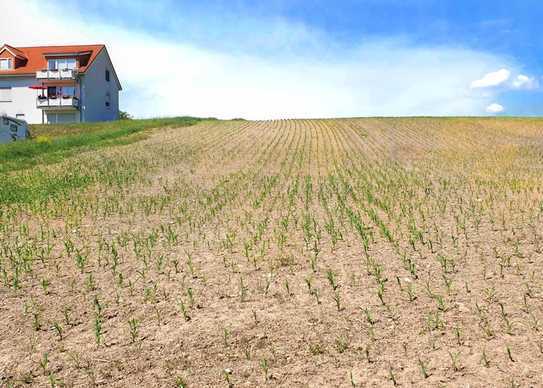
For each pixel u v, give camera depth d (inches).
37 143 990.4
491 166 738.2
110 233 356.5
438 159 848.9
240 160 845.8
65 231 363.9
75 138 1104.8
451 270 251.1
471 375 156.9
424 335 184.2
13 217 412.2
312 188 551.5
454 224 350.0
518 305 205.2
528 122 1615.4
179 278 255.3
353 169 727.7
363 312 205.6
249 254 294.0
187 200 492.7
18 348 186.9
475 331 184.9
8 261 290.5
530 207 400.8
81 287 246.1
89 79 2068.2
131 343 188.2
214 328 197.2
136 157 850.8
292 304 217.5
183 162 810.2
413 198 467.5
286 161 836.0
